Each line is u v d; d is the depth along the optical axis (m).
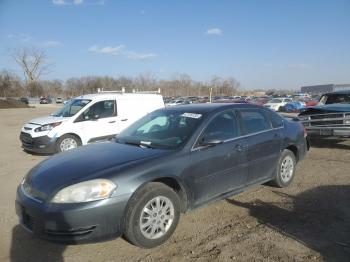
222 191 4.93
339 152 9.26
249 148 5.28
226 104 5.51
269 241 4.11
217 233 4.37
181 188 4.39
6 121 24.56
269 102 41.09
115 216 3.77
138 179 3.93
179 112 5.36
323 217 4.78
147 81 82.06
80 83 95.06
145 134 5.14
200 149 4.62
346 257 3.72
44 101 81.94
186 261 3.73
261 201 5.45
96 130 10.38
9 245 4.19
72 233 3.65
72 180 3.82
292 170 6.26
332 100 11.48
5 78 91.12
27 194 3.99
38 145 9.74
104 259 3.81
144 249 4.01
